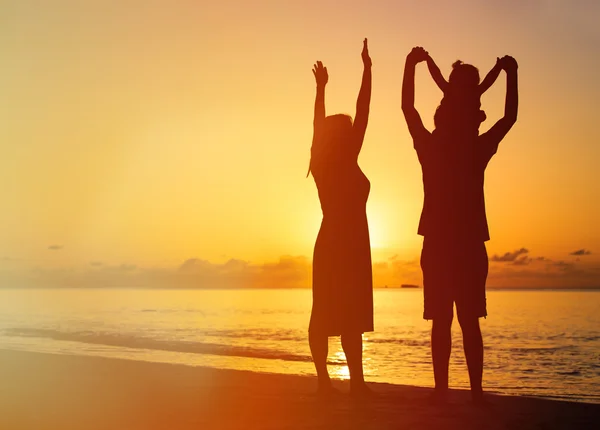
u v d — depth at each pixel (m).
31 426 4.48
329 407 4.98
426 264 5.06
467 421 4.46
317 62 5.65
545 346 21.59
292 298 120.00
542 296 126.62
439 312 5.03
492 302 86.12
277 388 6.79
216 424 4.42
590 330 30.55
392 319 42.84
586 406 5.33
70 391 6.26
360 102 5.41
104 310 52.94
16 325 27.50
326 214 5.27
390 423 4.36
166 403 5.40
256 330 27.09
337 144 5.27
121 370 8.52
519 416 4.77
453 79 5.11
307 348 16.70
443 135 5.04
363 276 5.23
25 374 7.96
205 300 99.31
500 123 5.11
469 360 5.01
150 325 29.05
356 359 5.32
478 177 5.00
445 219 4.95
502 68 5.22
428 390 6.88
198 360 12.30
